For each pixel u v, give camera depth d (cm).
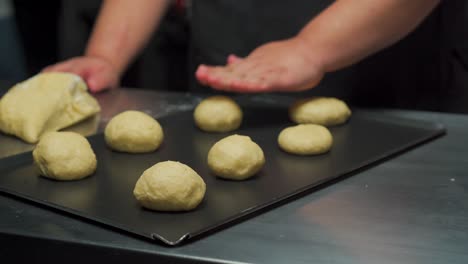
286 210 84
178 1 189
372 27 122
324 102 122
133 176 97
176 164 85
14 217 83
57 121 121
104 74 150
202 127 119
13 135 119
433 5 122
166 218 81
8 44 269
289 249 73
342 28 123
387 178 95
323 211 83
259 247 73
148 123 108
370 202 86
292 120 124
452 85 159
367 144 110
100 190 91
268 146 111
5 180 95
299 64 123
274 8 158
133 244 74
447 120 125
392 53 152
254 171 95
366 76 153
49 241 76
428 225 79
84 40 208
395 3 119
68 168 94
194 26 170
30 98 121
